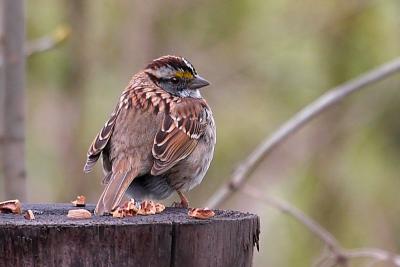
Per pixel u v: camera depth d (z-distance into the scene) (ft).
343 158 51.72
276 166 54.44
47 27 48.47
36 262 19.22
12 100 32.81
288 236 51.03
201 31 51.31
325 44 50.42
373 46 49.62
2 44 32.86
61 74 48.78
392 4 49.42
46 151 51.31
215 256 20.10
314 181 52.08
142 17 50.31
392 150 50.88
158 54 50.39
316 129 52.85
